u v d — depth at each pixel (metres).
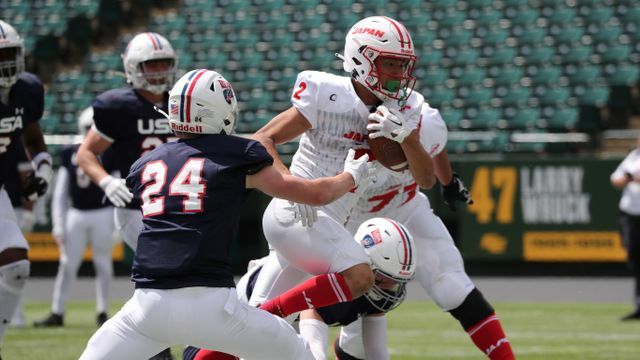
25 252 20.95
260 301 18.67
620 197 50.81
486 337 19.50
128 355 14.77
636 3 70.62
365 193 19.56
